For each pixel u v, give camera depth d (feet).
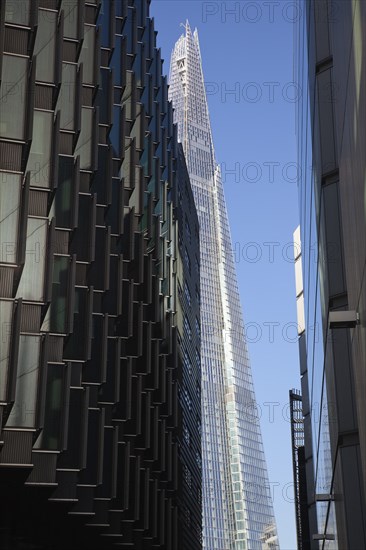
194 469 280.72
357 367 61.72
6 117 92.53
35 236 97.50
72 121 112.68
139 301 161.07
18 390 91.97
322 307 85.10
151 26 195.00
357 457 67.56
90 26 127.85
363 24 50.06
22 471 91.86
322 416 94.17
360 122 53.36
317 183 82.69
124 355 146.30
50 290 95.66
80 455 107.96
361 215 54.80
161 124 205.05
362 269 55.36
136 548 151.53
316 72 79.41
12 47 95.55
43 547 135.95
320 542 123.75
